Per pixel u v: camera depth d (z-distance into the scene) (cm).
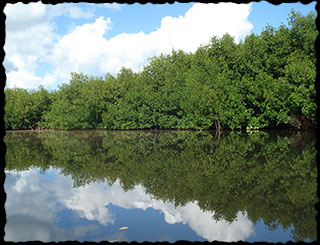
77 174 620
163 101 2398
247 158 748
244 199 398
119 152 980
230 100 1814
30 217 348
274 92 1667
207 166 657
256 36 1920
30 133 2502
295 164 646
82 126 2878
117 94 2750
